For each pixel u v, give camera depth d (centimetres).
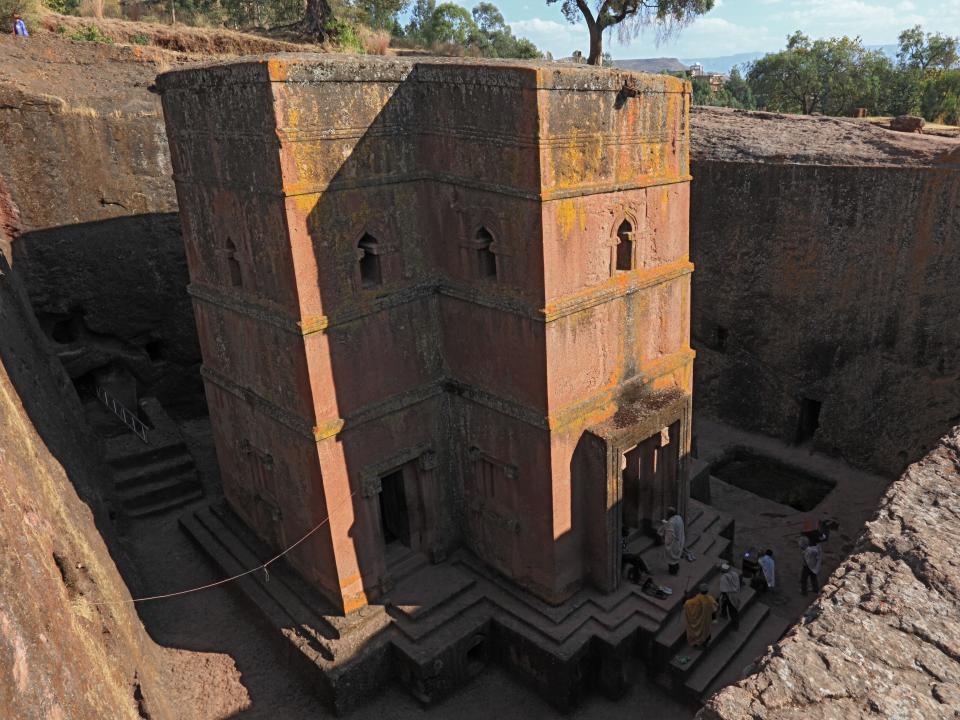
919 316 1504
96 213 1688
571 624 1084
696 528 1314
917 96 4997
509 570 1170
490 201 991
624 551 1189
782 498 1673
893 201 1488
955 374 1477
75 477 1115
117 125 1684
